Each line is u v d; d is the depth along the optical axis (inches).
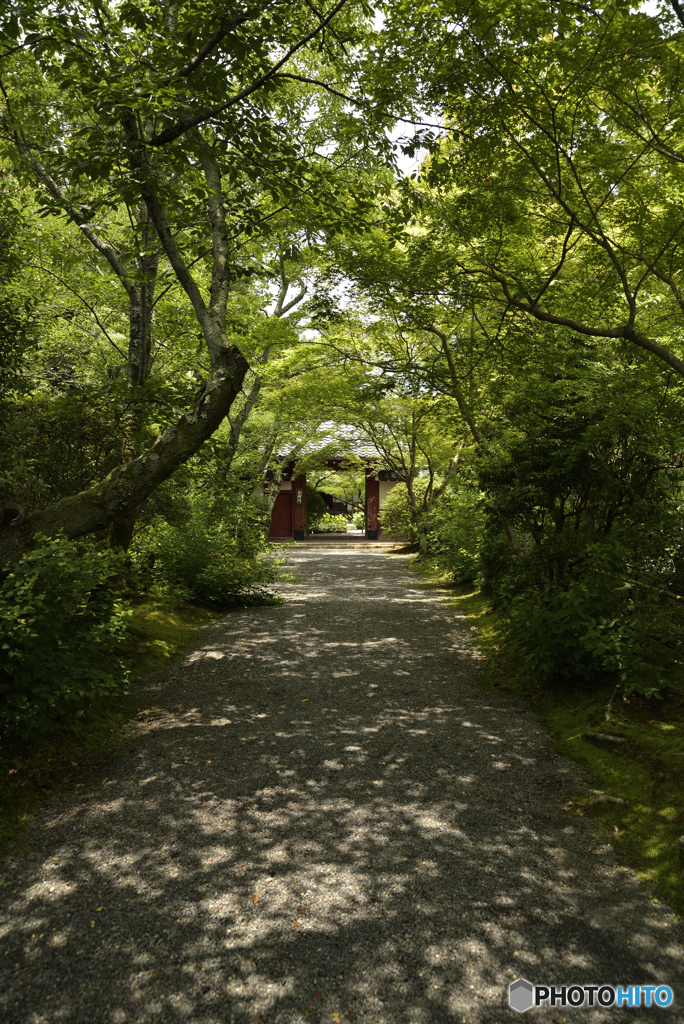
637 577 232.5
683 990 95.2
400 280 286.8
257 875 124.5
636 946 104.7
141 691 241.8
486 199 258.1
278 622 375.9
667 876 121.9
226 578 407.8
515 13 185.9
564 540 255.0
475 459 333.4
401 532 919.7
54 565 167.2
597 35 189.6
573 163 236.7
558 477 256.4
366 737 198.4
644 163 235.8
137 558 376.5
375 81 223.0
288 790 161.9
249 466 604.7
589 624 210.2
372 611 415.2
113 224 444.8
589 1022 88.7
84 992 94.5
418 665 283.4
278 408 644.1
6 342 267.0
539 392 293.7
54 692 164.7
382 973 98.3
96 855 131.4
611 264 263.9
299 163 242.2
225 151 230.7
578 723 199.0
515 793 160.1
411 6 197.5
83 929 108.3
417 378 361.4
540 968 99.6
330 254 329.1
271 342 515.2
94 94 187.6
